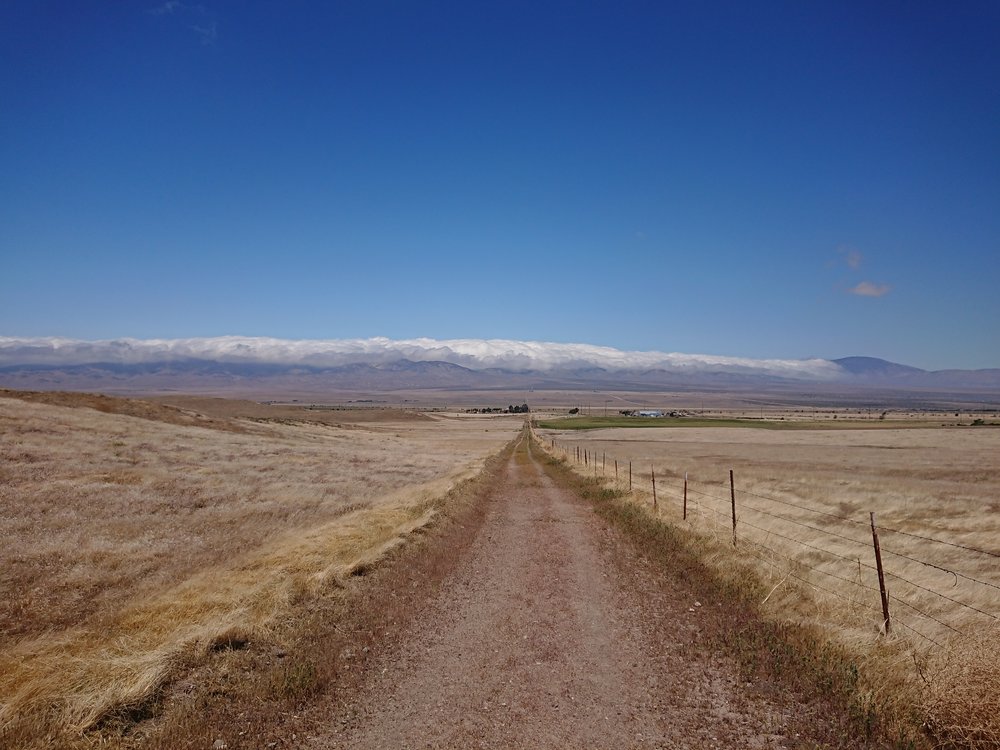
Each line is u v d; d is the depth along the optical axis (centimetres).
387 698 695
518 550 1560
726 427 14000
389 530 1628
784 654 802
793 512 2267
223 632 805
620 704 684
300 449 4850
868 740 604
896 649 781
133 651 765
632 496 2403
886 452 7138
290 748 585
